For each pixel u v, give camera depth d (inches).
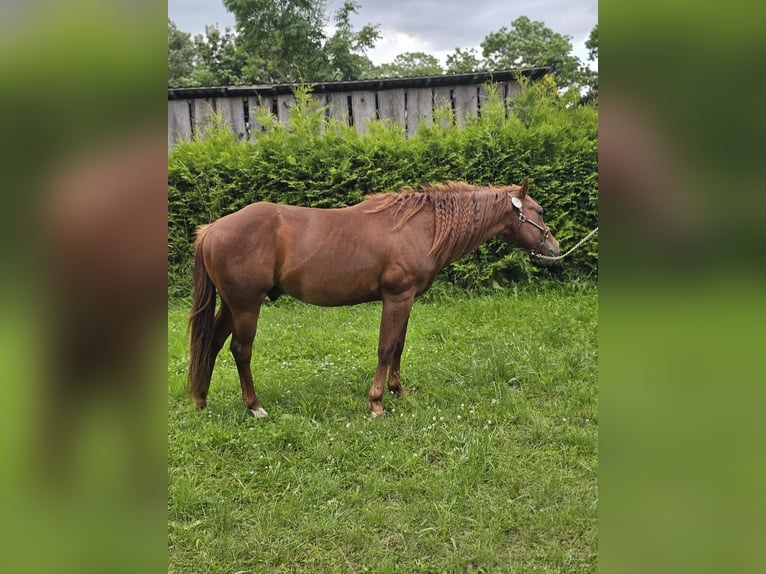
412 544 94.0
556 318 213.8
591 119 266.8
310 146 273.3
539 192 263.0
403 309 143.7
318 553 93.0
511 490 108.3
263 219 133.0
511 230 156.7
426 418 136.8
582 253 267.0
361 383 161.8
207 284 136.5
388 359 143.2
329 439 127.7
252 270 131.4
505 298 248.7
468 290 264.1
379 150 268.5
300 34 612.4
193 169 275.4
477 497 106.0
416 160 267.1
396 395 154.8
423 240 142.4
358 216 140.3
